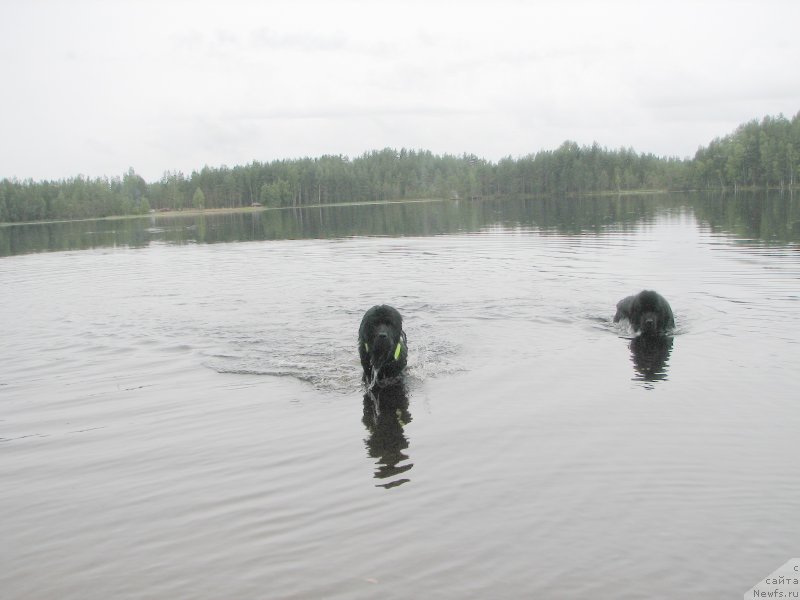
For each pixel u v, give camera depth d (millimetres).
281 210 99125
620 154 126250
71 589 4816
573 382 9289
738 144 100812
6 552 5359
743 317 12891
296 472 6660
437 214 59969
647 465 6473
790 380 8977
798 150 94188
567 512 5613
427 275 19969
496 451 6953
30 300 18125
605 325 12914
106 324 14445
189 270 23703
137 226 61031
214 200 126500
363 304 15820
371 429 7812
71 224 71375
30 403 9219
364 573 4859
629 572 4750
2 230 61344
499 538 5258
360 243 31891
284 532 5492
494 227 38688
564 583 4648
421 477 6422
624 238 28391
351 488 6246
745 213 42031
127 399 9258
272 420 8250
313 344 12148
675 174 112688
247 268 23688
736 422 7535
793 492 5844
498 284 17781
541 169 121062
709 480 6121
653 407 8133
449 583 4695
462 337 12242
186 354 11656
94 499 6242
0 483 6684
